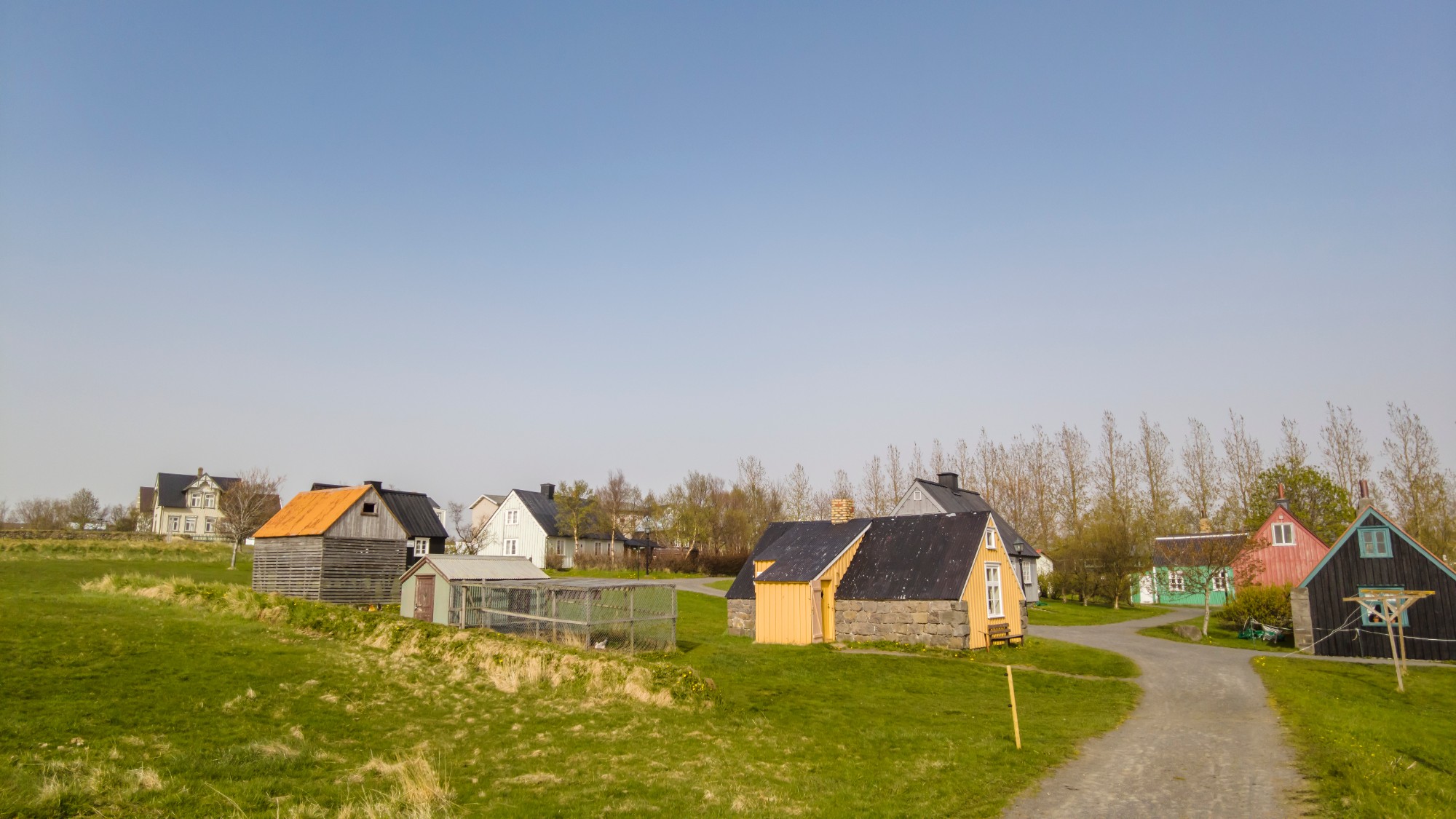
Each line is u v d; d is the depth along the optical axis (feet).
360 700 58.08
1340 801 35.22
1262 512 217.15
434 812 35.01
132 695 53.47
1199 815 34.71
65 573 135.23
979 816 35.19
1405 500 204.03
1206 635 127.54
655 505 273.75
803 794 38.29
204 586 101.86
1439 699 72.23
